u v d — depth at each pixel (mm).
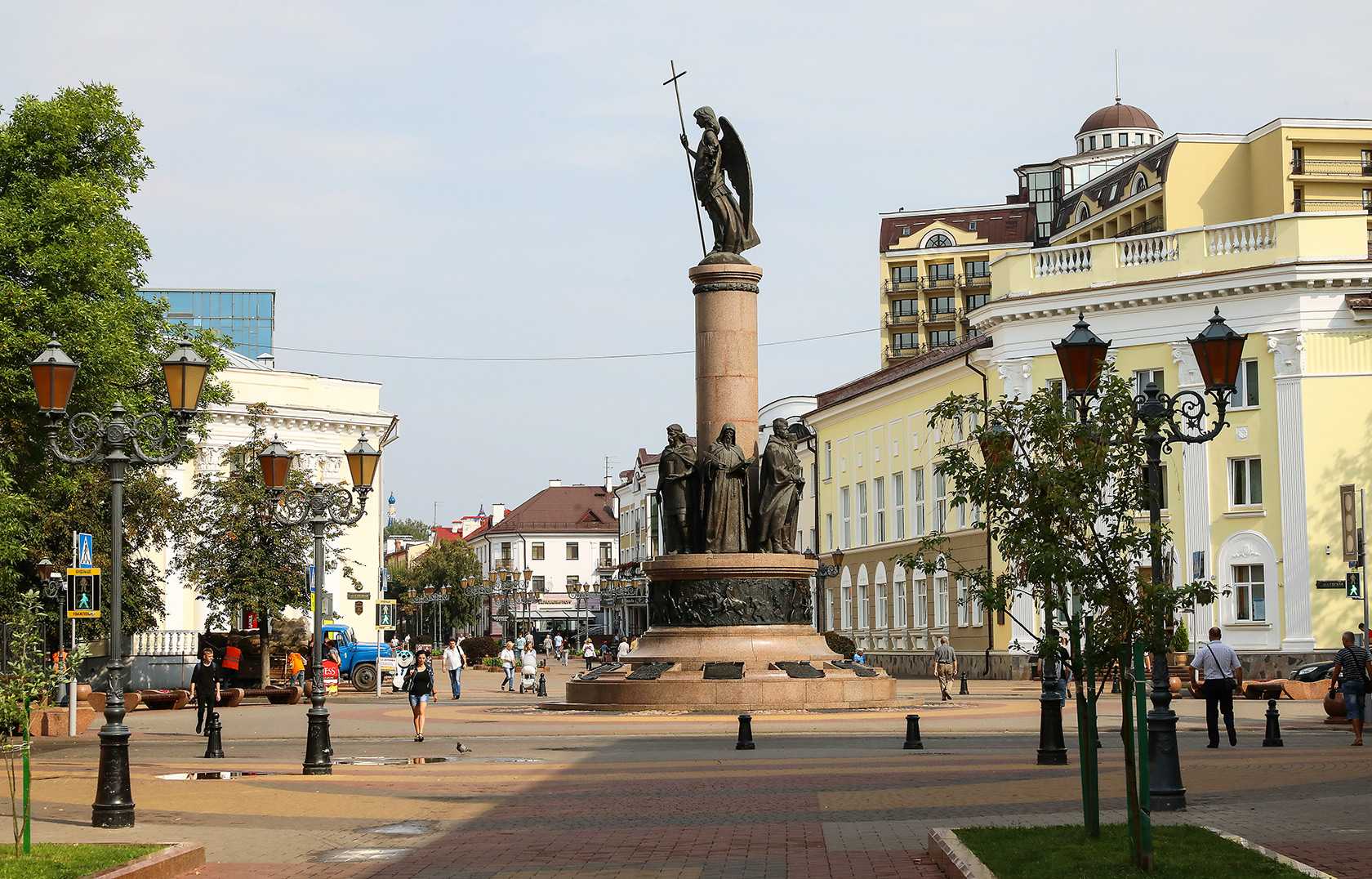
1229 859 12500
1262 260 57406
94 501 48656
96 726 37844
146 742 31547
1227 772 21516
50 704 37250
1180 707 41000
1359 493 56188
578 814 18141
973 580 14430
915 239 128375
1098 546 13344
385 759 25859
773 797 19469
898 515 75312
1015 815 16891
